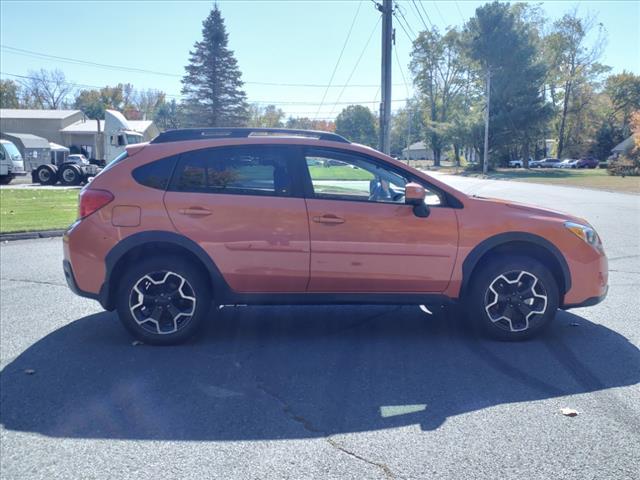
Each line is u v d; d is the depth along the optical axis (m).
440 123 72.81
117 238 5.32
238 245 5.37
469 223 5.51
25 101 93.88
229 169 5.50
